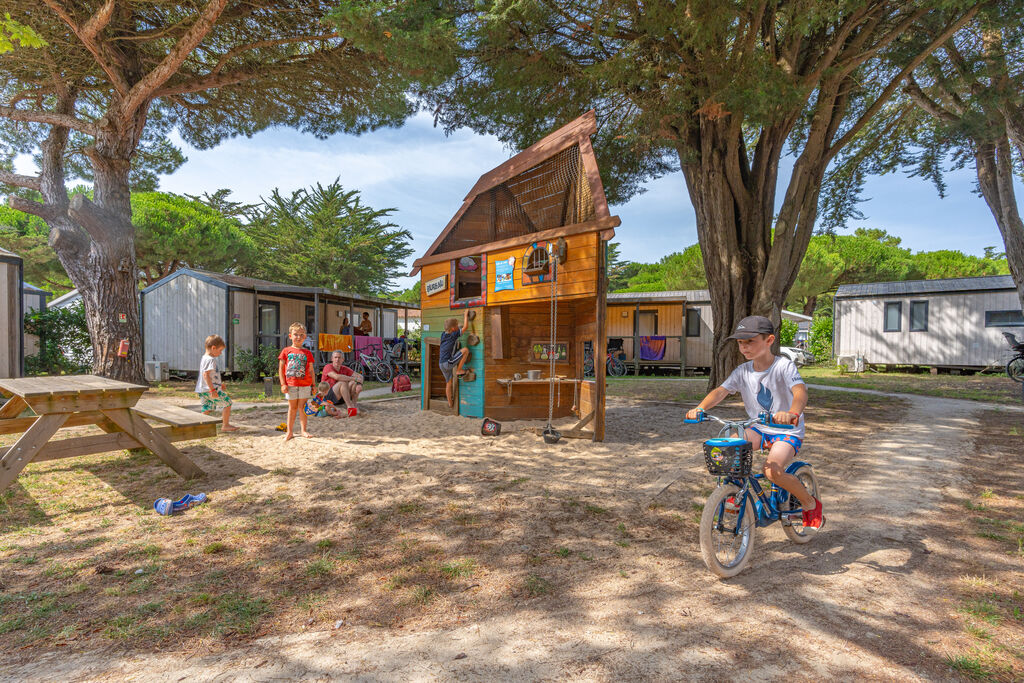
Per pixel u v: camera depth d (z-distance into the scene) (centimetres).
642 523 418
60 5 865
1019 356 1627
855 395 1264
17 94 1191
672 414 968
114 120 1133
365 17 714
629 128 1128
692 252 3441
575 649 248
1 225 2959
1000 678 224
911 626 268
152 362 1717
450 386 965
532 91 1110
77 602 292
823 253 3222
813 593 305
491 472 554
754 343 340
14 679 223
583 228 717
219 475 536
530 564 346
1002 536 387
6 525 404
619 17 923
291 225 4028
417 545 373
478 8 914
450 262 977
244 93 1299
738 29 887
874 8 966
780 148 1159
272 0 973
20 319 1223
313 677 226
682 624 271
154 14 1047
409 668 233
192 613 282
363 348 1866
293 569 337
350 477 530
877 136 1567
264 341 1869
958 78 1259
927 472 565
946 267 3719
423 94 1170
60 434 760
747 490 338
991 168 1534
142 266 3067
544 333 948
